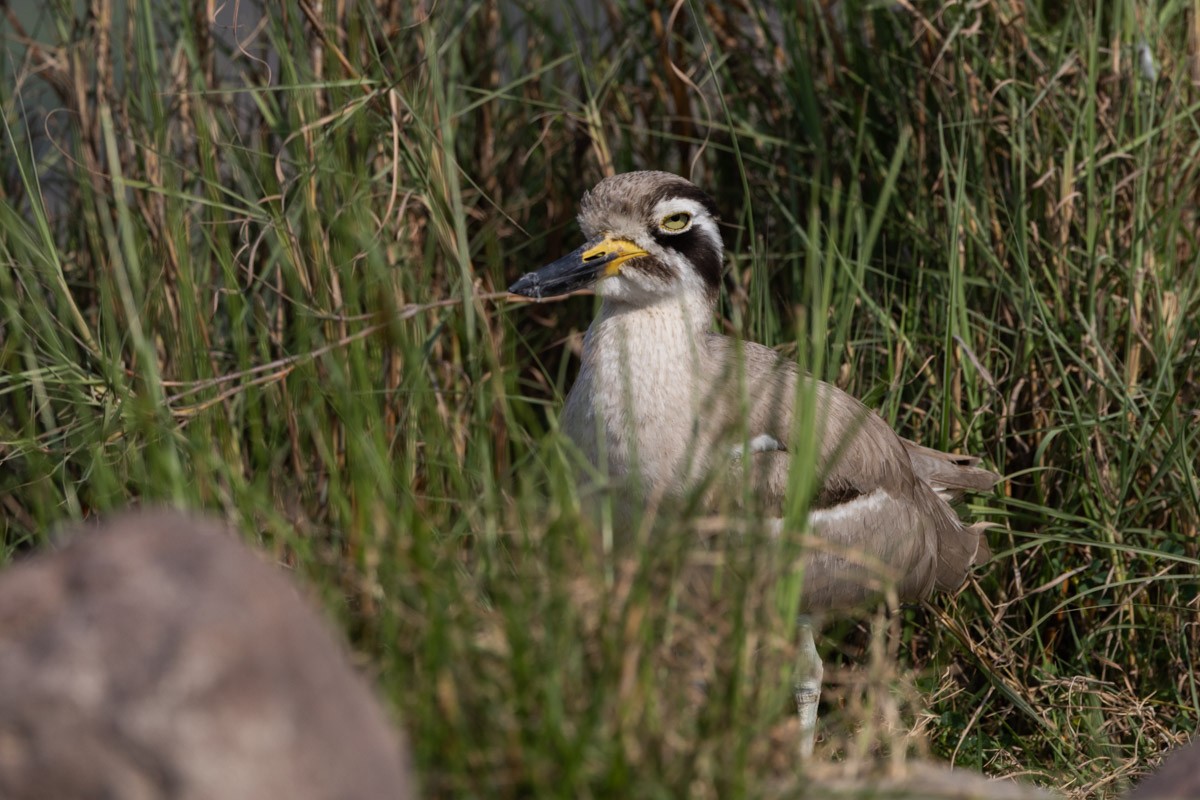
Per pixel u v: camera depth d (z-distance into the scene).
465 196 12.50
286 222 10.00
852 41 12.81
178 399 9.52
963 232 11.59
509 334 12.30
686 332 9.78
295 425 9.73
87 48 11.22
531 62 13.52
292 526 7.86
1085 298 11.52
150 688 4.65
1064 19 12.22
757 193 13.01
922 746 8.16
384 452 7.84
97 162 11.16
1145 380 11.41
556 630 6.00
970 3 11.98
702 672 6.33
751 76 13.20
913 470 10.59
